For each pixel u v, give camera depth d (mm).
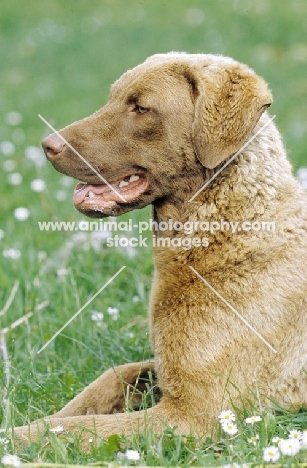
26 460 5605
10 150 14172
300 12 26266
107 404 6746
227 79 6387
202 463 5371
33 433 6027
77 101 18641
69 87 20312
